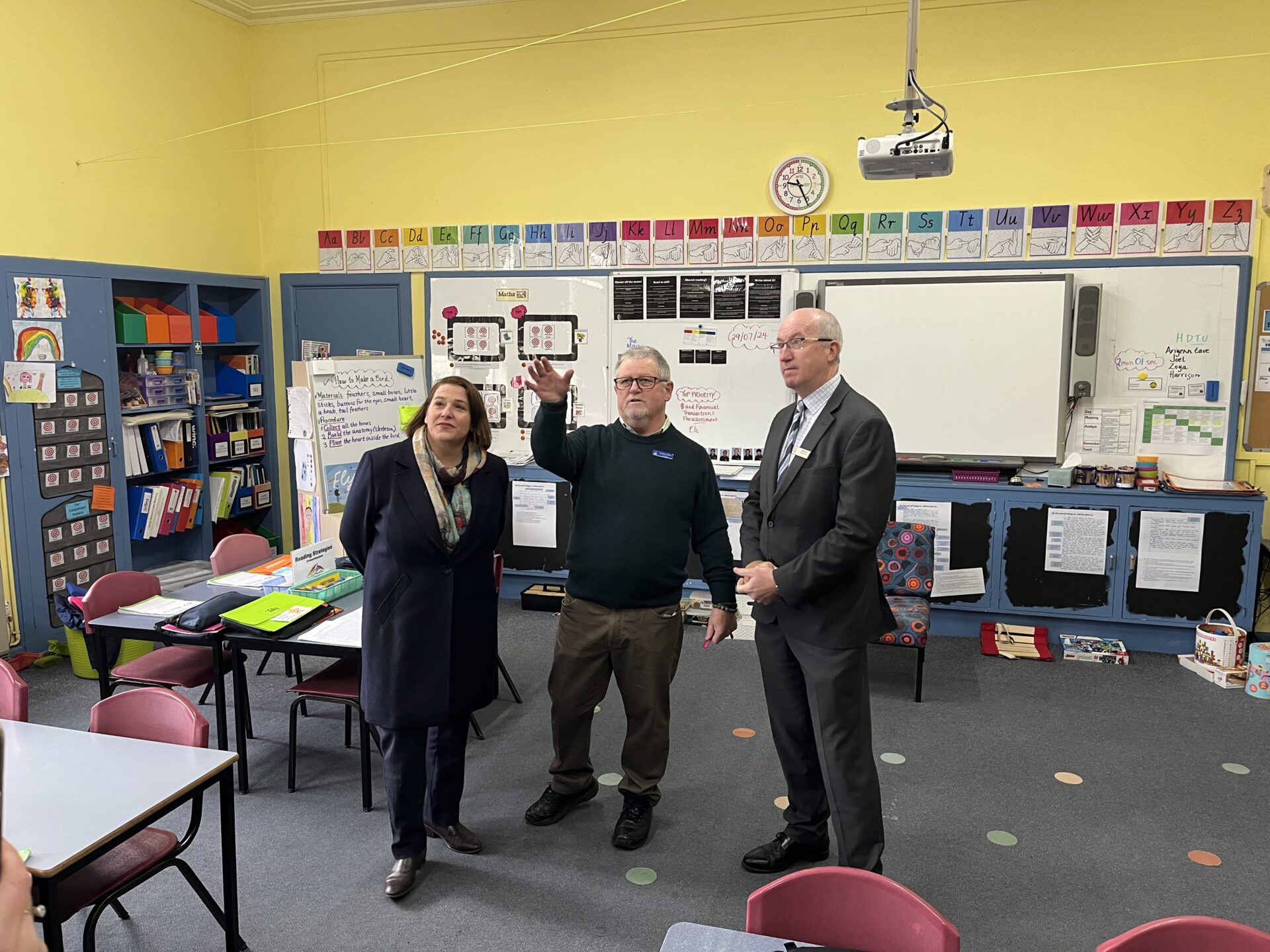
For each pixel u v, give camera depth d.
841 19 5.39
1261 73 4.88
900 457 5.47
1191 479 5.12
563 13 5.81
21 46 4.72
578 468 3.10
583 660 3.11
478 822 3.28
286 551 6.77
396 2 6.00
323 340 6.49
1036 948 2.60
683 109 5.70
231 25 6.18
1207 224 5.01
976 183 5.31
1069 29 5.10
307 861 3.03
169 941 2.62
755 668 4.81
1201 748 3.87
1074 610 5.16
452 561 2.80
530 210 6.01
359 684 3.46
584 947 2.60
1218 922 1.57
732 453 5.81
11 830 1.97
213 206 6.06
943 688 4.55
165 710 2.49
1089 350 5.12
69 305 4.94
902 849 3.11
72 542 5.01
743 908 2.77
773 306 5.63
